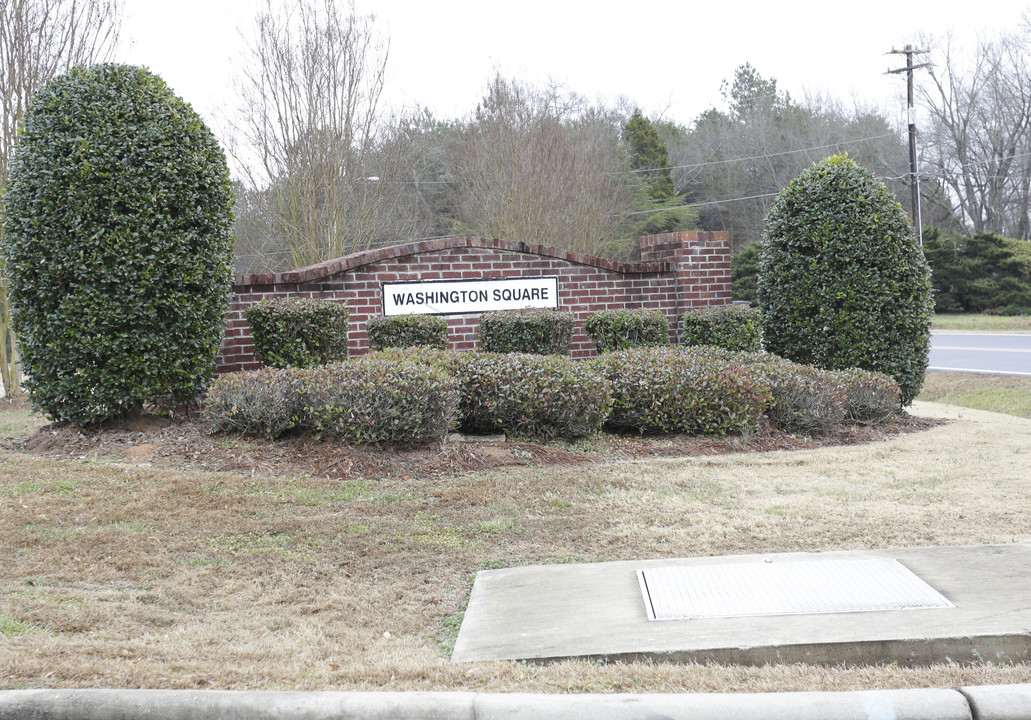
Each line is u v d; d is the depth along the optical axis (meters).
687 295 12.77
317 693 3.35
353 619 4.71
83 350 8.26
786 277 11.95
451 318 11.84
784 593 4.56
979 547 5.32
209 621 4.62
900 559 5.12
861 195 11.48
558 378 8.75
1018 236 49.91
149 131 8.45
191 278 8.57
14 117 18.47
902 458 8.65
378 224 27.81
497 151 31.91
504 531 6.20
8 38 18.25
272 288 11.05
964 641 3.82
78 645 4.03
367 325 11.19
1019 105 47.28
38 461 7.78
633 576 5.06
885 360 11.46
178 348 8.62
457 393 8.27
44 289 8.23
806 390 9.89
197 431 8.59
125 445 8.25
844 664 3.82
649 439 9.32
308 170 23.61
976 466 8.19
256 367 10.73
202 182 8.72
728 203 56.38
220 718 3.25
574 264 12.36
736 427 9.40
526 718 3.22
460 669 3.81
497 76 32.84
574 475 7.70
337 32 23.36
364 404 7.89
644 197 43.97
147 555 5.59
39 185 8.19
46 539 5.79
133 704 3.29
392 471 7.72
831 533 5.94
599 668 3.78
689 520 6.35
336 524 6.29
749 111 59.22
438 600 4.99
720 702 3.27
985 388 17.70
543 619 4.45
